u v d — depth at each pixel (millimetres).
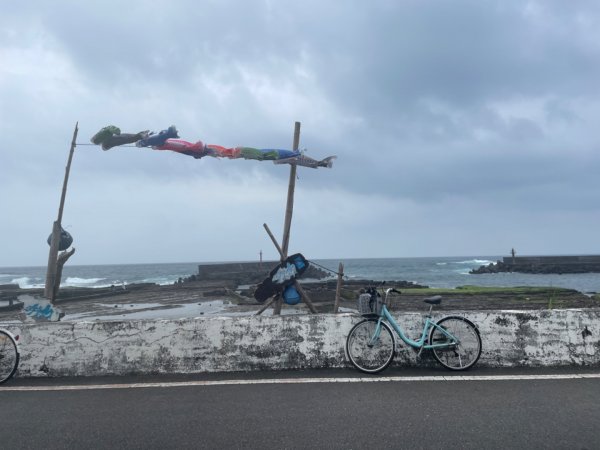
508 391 5102
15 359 5867
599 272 71562
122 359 6137
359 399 4918
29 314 8367
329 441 3906
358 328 6145
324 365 6176
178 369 6113
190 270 122812
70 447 3902
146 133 8656
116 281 73625
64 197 9867
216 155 8688
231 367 6152
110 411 4723
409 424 4223
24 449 3879
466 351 6020
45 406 4922
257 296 8414
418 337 6160
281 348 6230
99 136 8719
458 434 4000
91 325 6242
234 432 4125
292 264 8430
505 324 6199
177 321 6289
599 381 5422
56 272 9656
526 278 61812
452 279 60406
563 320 6227
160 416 4547
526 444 3801
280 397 5035
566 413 4441
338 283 8742
